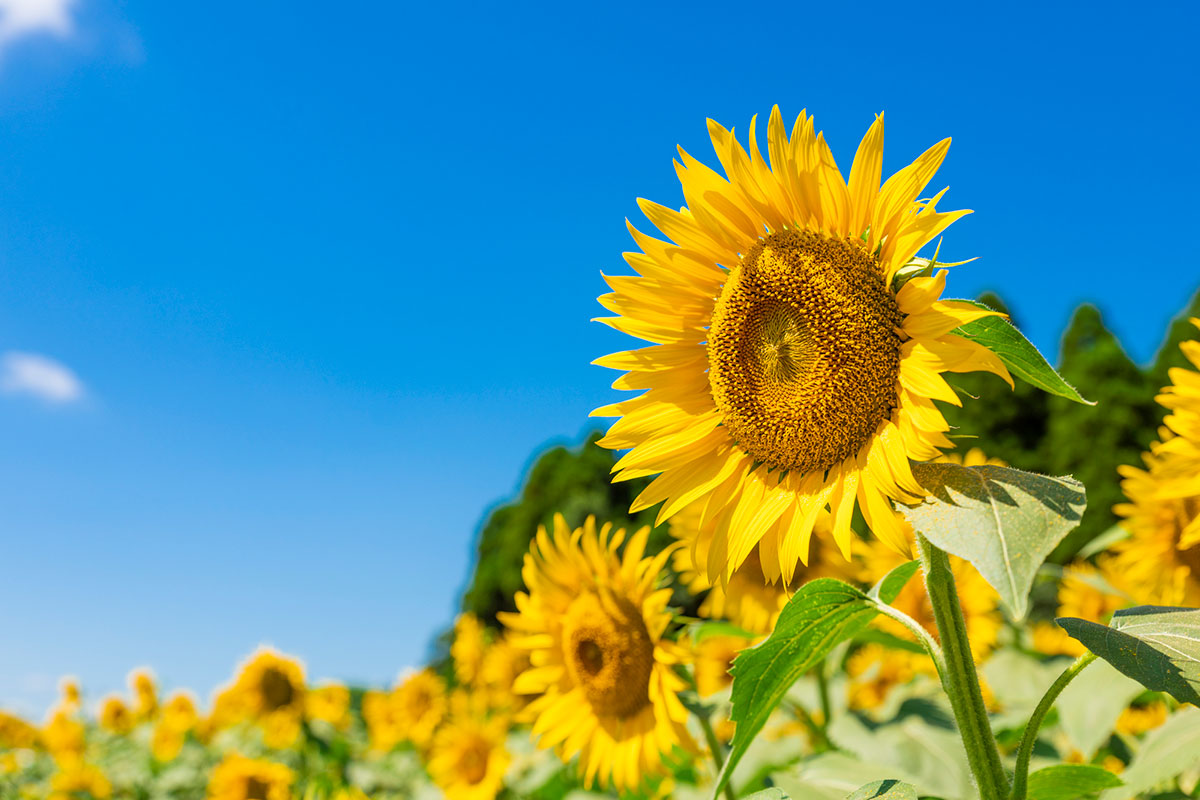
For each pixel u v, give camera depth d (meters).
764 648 2.20
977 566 1.67
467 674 9.38
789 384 2.38
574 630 4.36
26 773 15.08
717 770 3.84
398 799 9.36
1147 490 4.51
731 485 2.54
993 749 2.02
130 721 17.61
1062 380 1.93
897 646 4.02
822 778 3.48
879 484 2.08
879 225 2.26
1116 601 5.25
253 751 12.90
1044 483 1.79
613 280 2.75
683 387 2.71
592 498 27.66
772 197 2.48
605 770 4.23
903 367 2.14
